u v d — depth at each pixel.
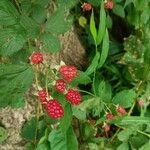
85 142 0.32
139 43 0.37
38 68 0.27
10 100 0.25
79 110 0.29
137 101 0.35
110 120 0.30
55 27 0.27
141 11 0.37
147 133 0.32
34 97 0.30
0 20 0.26
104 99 0.31
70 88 0.27
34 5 0.27
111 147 0.32
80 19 0.37
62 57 0.33
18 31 0.26
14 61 0.27
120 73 0.37
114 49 0.38
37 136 0.29
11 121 0.30
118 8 0.35
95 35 0.30
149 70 0.35
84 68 0.36
